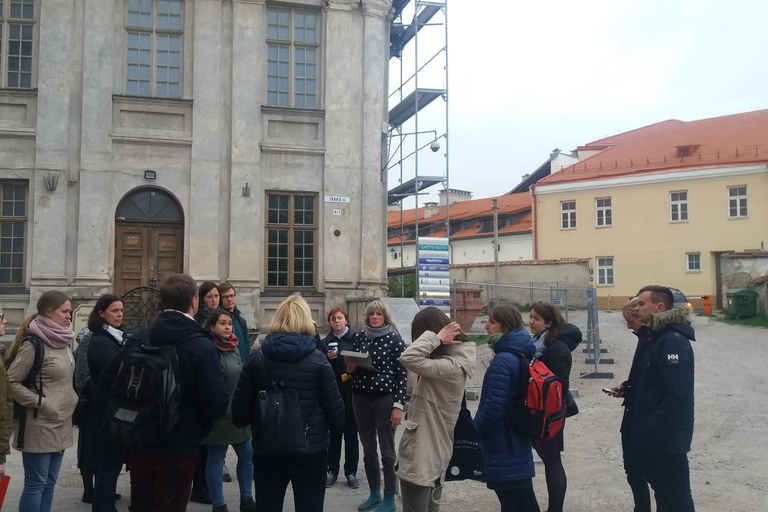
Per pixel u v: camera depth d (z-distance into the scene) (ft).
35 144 45.85
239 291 47.67
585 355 59.98
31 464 16.96
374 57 51.72
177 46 48.93
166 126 48.16
